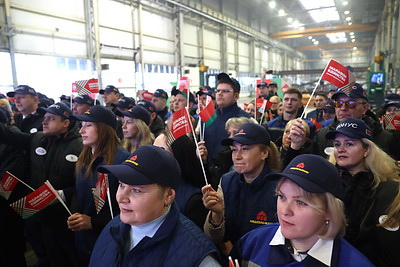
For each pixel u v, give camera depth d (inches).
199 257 41.1
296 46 1405.0
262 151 62.7
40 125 134.0
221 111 118.4
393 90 390.0
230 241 63.6
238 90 119.2
